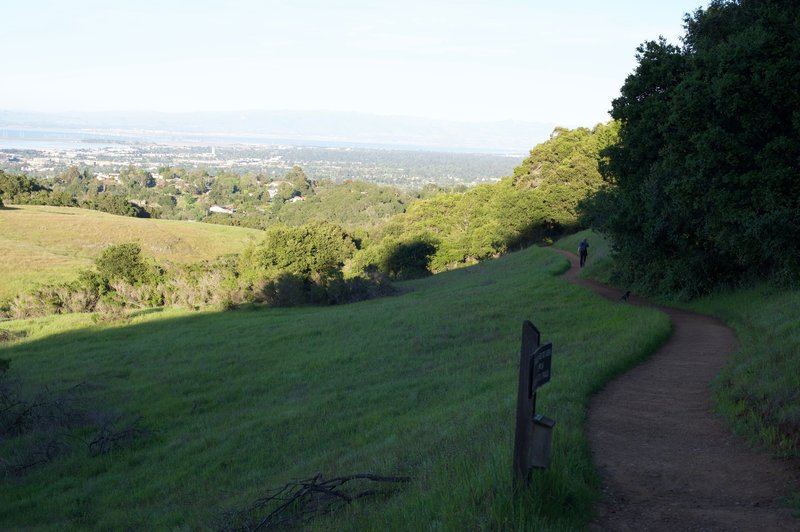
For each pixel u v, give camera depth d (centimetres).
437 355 2014
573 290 2817
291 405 1677
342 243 5406
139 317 3750
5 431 1652
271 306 4284
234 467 1232
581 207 3538
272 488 957
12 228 8038
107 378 2175
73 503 1166
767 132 1766
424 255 7062
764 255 1897
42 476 1362
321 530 652
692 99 1877
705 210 2108
